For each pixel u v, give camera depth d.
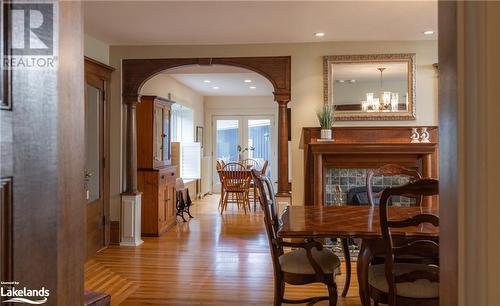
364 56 4.85
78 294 1.05
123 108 5.07
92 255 4.58
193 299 3.26
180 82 8.34
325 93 4.89
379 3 3.56
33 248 0.81
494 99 0.67
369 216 2.87
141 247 4.95
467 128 0.71
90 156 4.64
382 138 4.88
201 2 3.48
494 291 0.68
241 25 4.19
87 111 4.55
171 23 4.11
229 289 3.48
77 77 1.04
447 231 0.80
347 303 3.18
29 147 0.79
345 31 4.44
